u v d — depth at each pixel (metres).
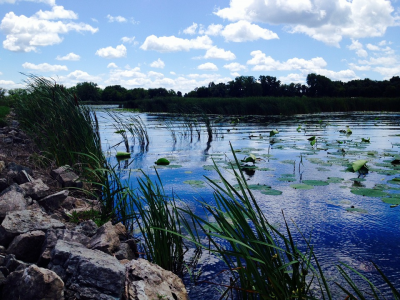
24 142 6.89
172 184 4.59
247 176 5.08
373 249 2.68
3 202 2.67
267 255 1.79
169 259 2.42
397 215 3.42
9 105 15.69
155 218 2.61
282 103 21.39
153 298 1.79
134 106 29.91
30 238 2.14
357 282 2.23
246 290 1.71
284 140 9.23
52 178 4.07
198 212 3.48
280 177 4.99
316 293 2.10
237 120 16.08
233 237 1.76
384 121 15.85
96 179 4.20
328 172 5.35
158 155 6.97
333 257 2.56
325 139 9.43
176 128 12.73
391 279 2.25
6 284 1.67
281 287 1.64
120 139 9.73
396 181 4.73
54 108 5.07
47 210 3.12
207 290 2.18
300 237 2.91
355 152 7.08
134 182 4.70
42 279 1.57
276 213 3.47
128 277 1.88
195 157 6.70
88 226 2.73
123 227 2.91
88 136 4.89
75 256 1.82
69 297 1.66
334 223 3.21
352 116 19.72
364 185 4.55
